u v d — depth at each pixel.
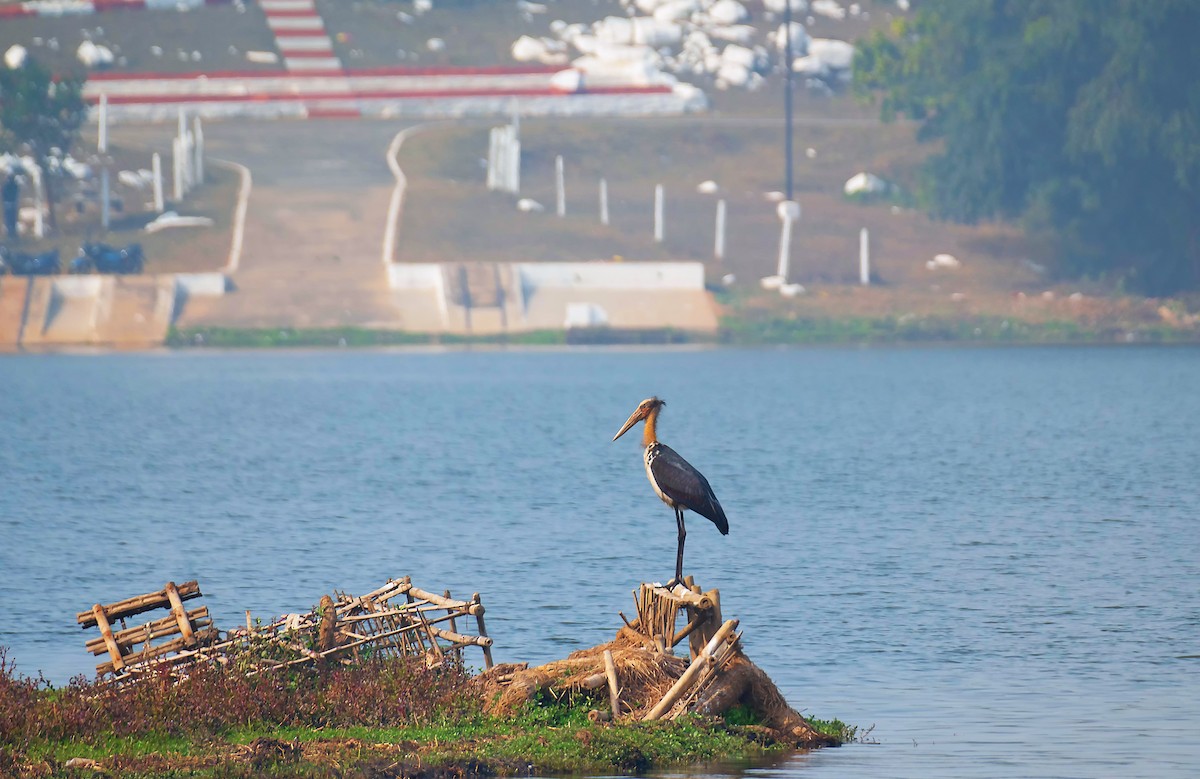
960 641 28.25
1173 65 138.88
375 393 96.69
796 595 32.69
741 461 62.06
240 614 30.73
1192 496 49.97
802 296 138.75
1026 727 22.31
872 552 38.53
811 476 56.59
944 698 24.14
